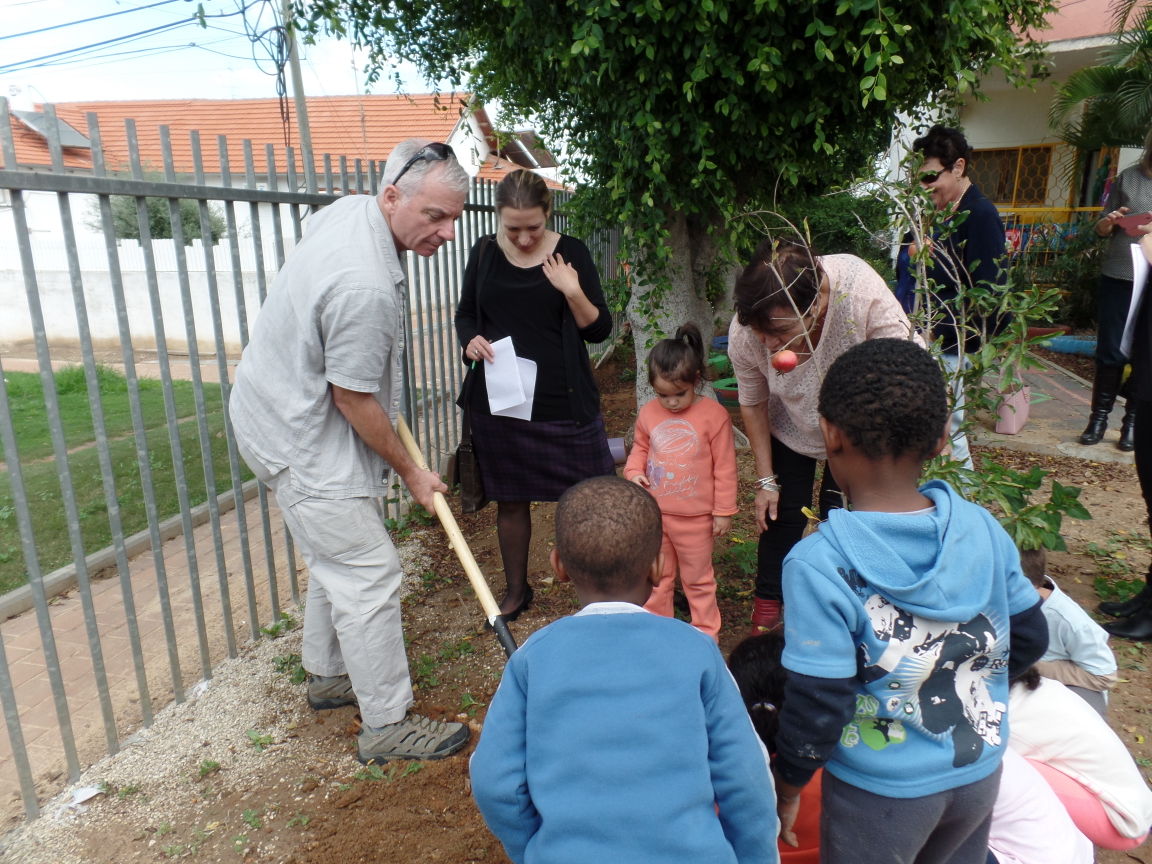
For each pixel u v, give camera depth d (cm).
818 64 386
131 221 1282
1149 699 307
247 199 324
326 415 259
